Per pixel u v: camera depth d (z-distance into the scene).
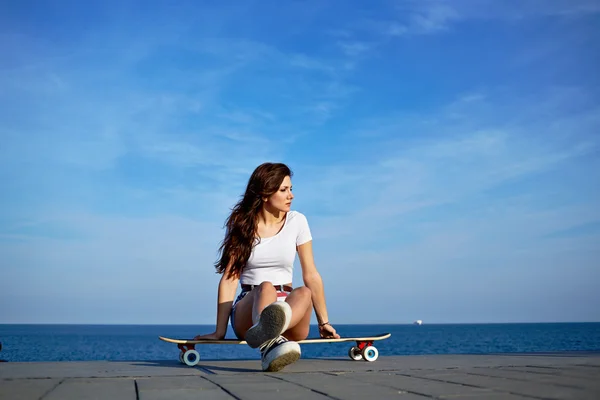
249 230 4.49
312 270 4.66
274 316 3.53
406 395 2.56
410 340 71.88
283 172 4.51
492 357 5.42
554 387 2.80
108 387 2.88
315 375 3.52
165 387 2.88
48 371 3.84
